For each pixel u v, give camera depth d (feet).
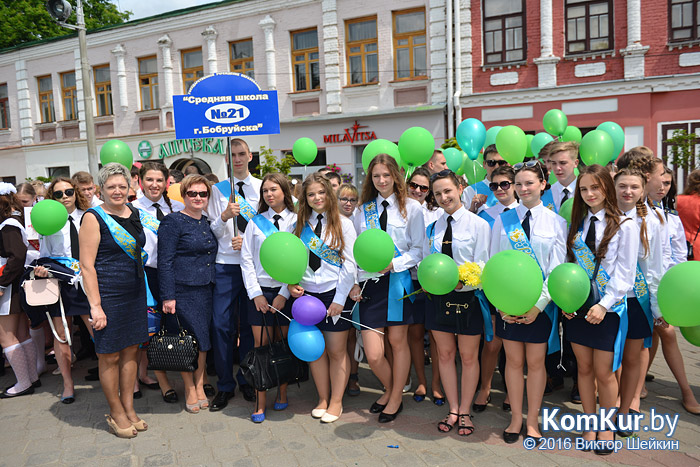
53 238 13.17
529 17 36.65
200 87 12.35
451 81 38.96
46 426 11.57
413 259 11.23
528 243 9.96
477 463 9.40
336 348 11.28
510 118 37.88
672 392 12.31
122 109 52.06
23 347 13.73
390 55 41.27
